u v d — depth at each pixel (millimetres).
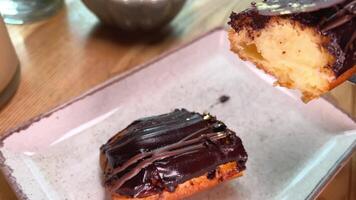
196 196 262
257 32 247
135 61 356
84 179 269
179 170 248
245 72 331
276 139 294
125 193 243
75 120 293
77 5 400
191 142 257
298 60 238
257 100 316
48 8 390
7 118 312
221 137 261
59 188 264
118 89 308
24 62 350
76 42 368
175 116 276
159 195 246
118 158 254
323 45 226
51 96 327
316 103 305
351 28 221
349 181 277
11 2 387
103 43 368
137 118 304
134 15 350
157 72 321
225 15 389
